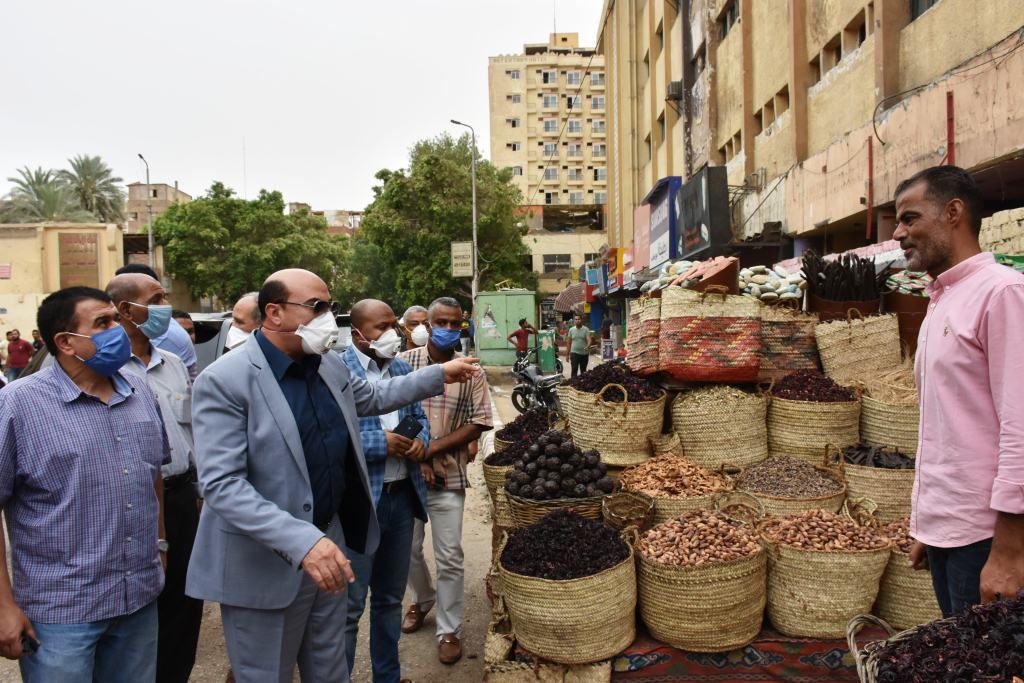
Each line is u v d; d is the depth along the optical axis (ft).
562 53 243.40
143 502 8.61
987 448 7.36
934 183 7.79
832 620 10.22
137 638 8.69
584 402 14.56
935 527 7.86
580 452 13.02
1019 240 21.11
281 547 7.36
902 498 12.67
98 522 8.11
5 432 7.63
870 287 16.21
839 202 36.01
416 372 10.22
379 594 11.78
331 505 8.66
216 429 7.82
